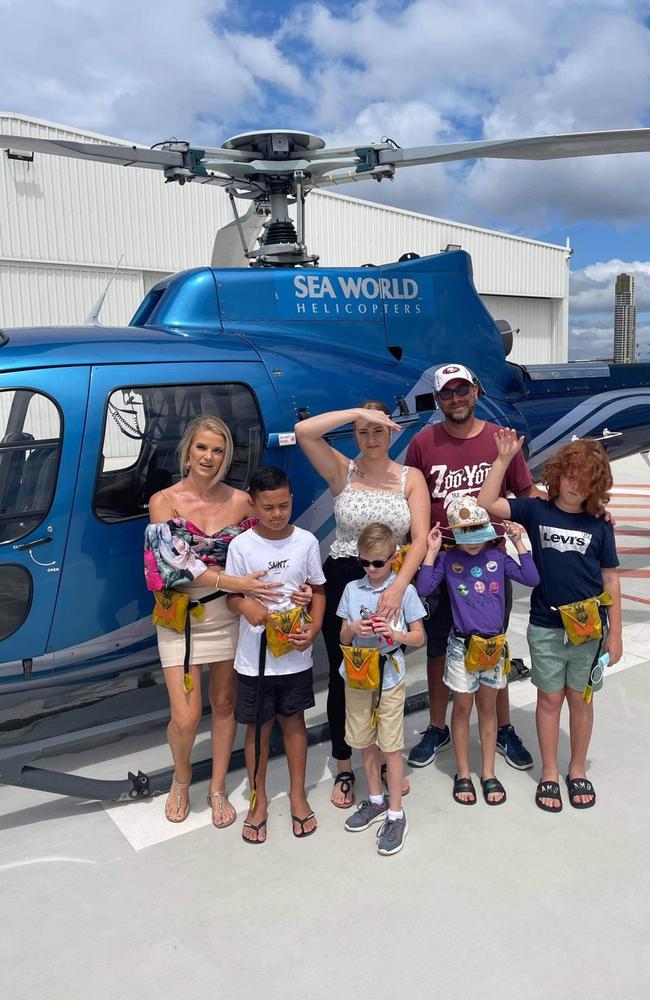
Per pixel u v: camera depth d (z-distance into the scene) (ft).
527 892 7.98
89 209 50.06
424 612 9.09
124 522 9.98
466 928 7.47
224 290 12.11
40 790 9.47
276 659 8.76
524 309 79.25
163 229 53.11
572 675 9.36
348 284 13.16
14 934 7.57
